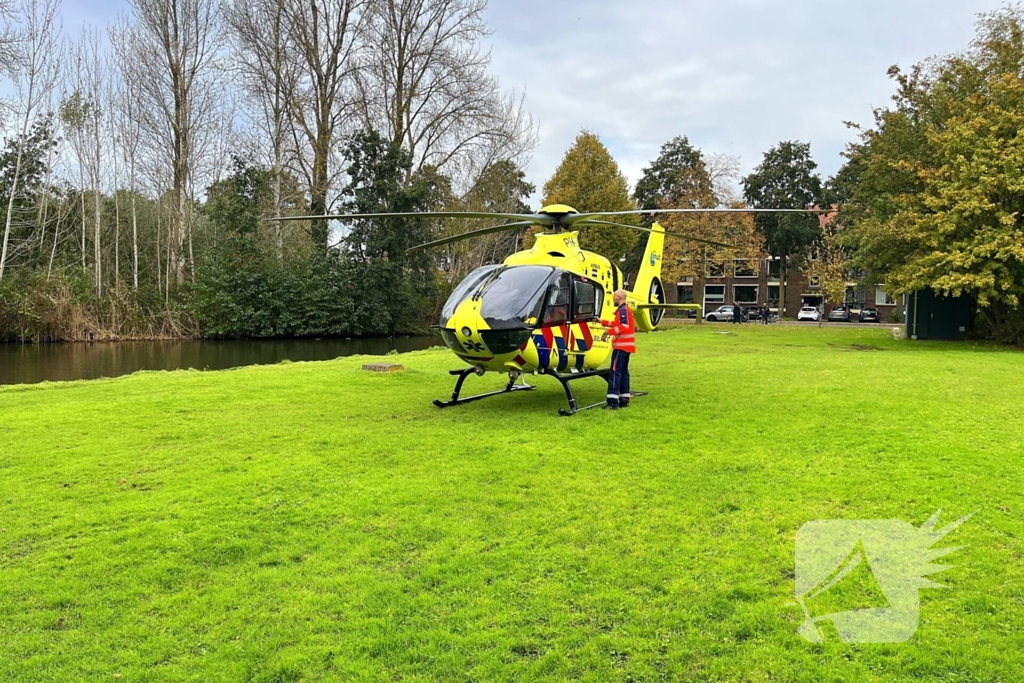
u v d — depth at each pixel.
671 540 3.96
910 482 4.91
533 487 4.98
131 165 28.62
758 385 10.06
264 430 7.04
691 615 3.09
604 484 5.03
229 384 10.47
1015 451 5.77
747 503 4.58
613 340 8.22
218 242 29.44
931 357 15.09
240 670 2.71
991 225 17.92
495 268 8.12
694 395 9.14
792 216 44.44
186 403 8.69
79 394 9.48
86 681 2.64
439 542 3.96
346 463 5.70
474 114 30.75
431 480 5.16
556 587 3.37
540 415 7.74
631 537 4.01
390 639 2.91
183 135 29.53
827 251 44.22
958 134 18.12
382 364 12.22
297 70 28.69
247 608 3.21
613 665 2.72
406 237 30.86
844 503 4.54
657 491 4.87
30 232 28.06
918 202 19.14
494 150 32.50
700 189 36.84
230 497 4.80
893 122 21.02
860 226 20.95
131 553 3.84
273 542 3.99
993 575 3.43
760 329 29.80
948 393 9.08
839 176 44.25
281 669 2.71
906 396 8.85
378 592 3.34
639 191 44.72
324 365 13.65
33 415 7.80
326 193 30.39
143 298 27.73
